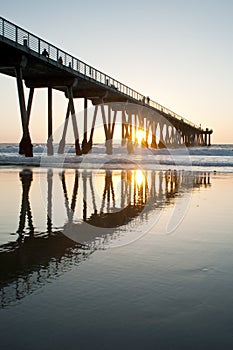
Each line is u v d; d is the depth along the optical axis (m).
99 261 3.95
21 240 4.84
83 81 25.66
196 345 2.29
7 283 3.29
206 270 3.66
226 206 7.73
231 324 2.55
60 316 2.65
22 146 20.61
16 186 10.72
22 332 2.44
